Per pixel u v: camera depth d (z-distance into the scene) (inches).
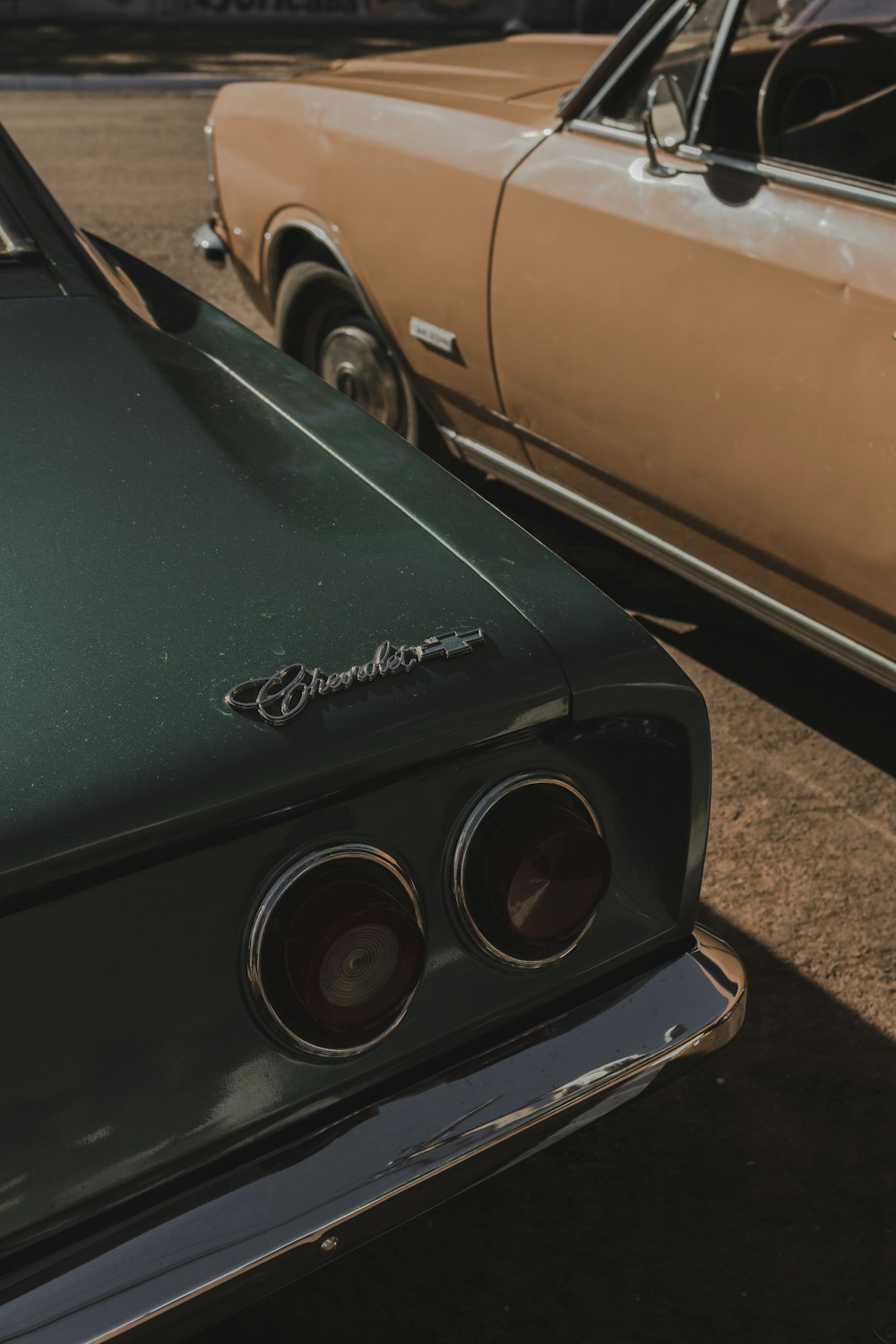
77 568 46.5
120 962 40.3
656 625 118.6
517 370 106.7
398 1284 64.2
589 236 96.3
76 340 59.4
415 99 113.6
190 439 54.3
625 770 49.8
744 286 86.7
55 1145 41.1
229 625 44.7
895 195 80.9
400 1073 48.1
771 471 88.4
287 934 42.1
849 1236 67.1
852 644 91.3
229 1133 44.4
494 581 49.2
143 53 514.3
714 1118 73.5
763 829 95.0
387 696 43.3
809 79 88.7
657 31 94.7
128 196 263.1
